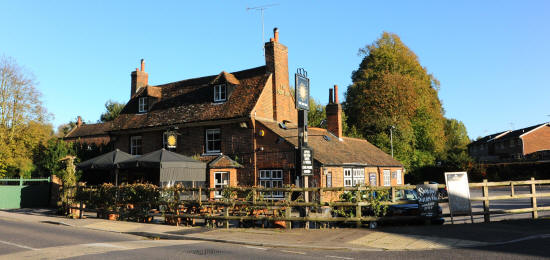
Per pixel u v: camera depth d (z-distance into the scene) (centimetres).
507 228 1209
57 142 2959
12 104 3266
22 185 2503
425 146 4897
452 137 8719
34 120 3341
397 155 4341
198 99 2642
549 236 1071
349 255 920
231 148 2358
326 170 2161
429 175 4775
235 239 1151
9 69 3272
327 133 2888
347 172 2428
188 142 2517
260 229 1337
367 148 3148
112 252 968
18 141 3288
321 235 1177
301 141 1490
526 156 5894
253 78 2548
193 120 2469
